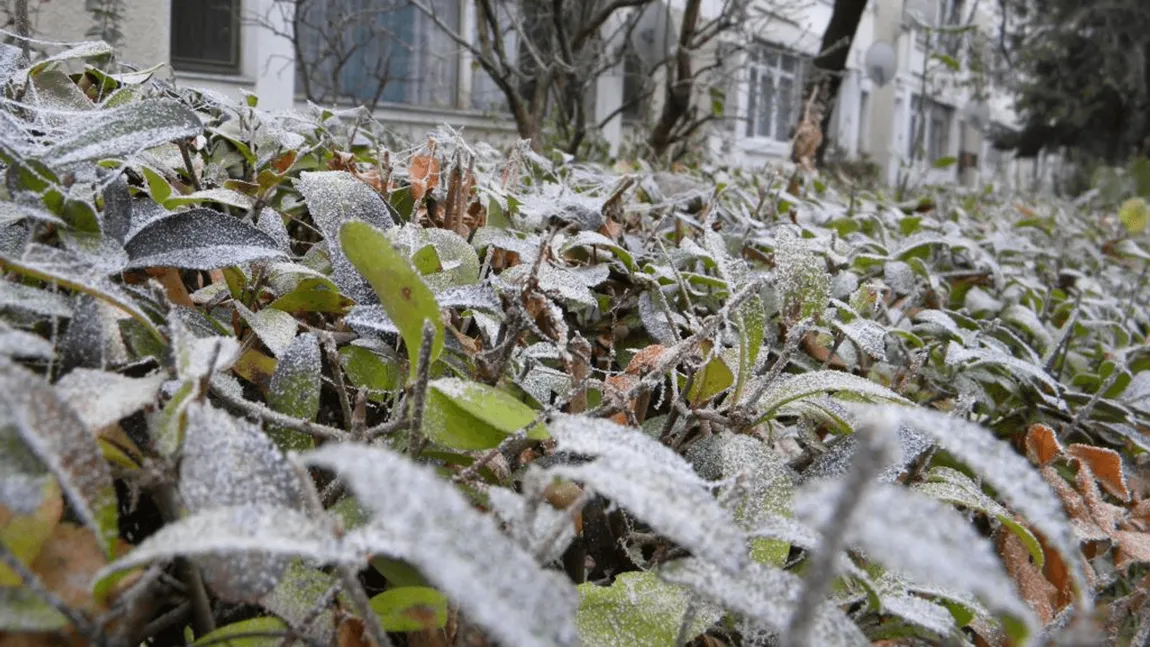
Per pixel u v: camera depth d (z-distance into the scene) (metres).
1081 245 1.77
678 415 0.49
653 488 0.27
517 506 0.29
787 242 0.56
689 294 0.70
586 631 0.35
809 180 1.83
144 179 0.56
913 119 8.46
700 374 0.46
